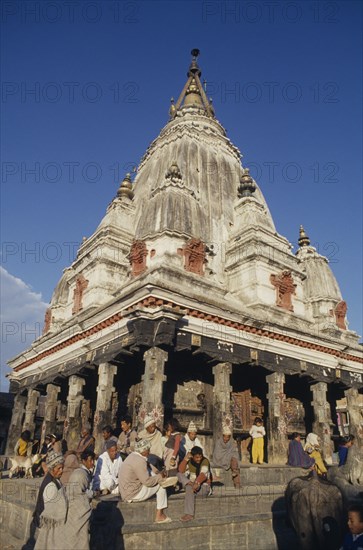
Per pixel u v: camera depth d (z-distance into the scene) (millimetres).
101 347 18297
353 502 8562
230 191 29125
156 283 14992
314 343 20797
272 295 22859
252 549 8398
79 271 25078
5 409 32906
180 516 8469
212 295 18875
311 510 7395
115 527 7211
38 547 5738
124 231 25062
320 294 29062
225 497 9117
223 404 16531
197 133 31781
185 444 10492
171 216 21594
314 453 14578
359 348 23094
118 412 19297
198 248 21359
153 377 14633
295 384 23109
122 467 8055
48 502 5961
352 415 22656
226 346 17359
